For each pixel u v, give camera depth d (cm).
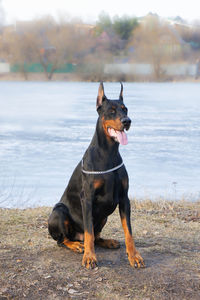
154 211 791
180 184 1034
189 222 711
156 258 535
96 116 2483
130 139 1688
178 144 1580
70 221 552
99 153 505
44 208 791
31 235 620
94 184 503
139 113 2589
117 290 451
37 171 1153
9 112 2641
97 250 563
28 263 516
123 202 520
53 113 2605
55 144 1580
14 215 729
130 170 1183
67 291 450
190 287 456
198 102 3350
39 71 6344
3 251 553
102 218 535
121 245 582
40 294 444
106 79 4966
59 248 569
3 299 435
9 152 1418
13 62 6419
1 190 957
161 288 453
